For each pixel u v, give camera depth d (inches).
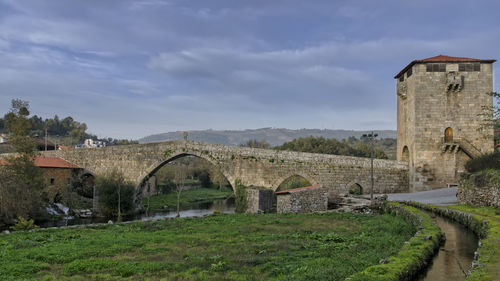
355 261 625.9
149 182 3161.9
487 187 1240.2
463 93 2070.6
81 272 614.5
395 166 2162.9
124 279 571.8
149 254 739.4
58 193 2326.5
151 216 2223.2
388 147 6909.5
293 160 2110.0
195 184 4279.0
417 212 1139.9
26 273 610.5
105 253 740.0
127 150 2427.4
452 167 2063.2
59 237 956.6
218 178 3964.1
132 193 2313.0
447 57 2170.3
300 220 1238.9
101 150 2492.6
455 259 668.1
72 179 2329.0
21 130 2028.8
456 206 1309.1
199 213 2373.3
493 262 539.2
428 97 2089.1
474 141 2047.2
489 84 2060.8
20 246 830.5
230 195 3597.4
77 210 2231.8
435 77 2089.1
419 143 2084.2
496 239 689.6
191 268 622.2
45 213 2050.9
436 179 2062.0
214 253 730.2
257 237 904.3
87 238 923.4
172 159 2423.7
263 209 1969.7
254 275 573.3
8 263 663.1
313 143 4222.4
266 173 2135.8
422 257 618.5
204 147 2260.1
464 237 863.7
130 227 1135.6
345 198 1975.9
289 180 2930.6
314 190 1690.5
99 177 2315.5
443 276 572.7
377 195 2018.9
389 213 1421.0
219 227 1093.1
